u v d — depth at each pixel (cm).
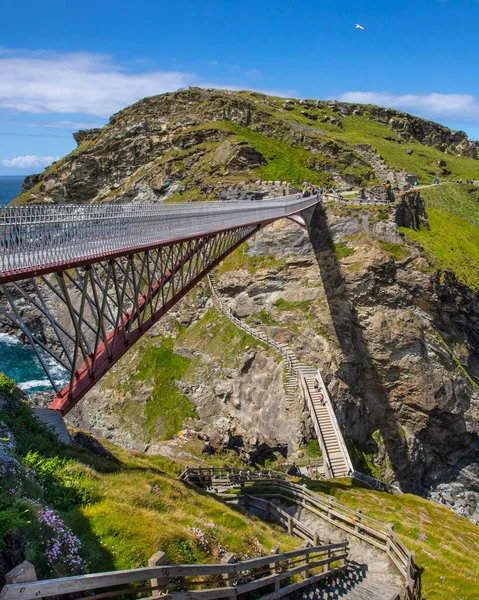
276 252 7438
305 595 1662
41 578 958
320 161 10169
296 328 6694
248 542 1666
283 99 16700
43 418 2039
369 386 6538
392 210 7125
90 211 2158
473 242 8612
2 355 8288
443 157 15700
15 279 1603
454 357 6594
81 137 14300
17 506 1066
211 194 8869
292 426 5325
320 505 2641
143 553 1277
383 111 17375
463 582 2111
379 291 6575
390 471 6081
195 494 2123
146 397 6931
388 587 1914
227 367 6581
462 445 6544
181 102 12106
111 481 1741
